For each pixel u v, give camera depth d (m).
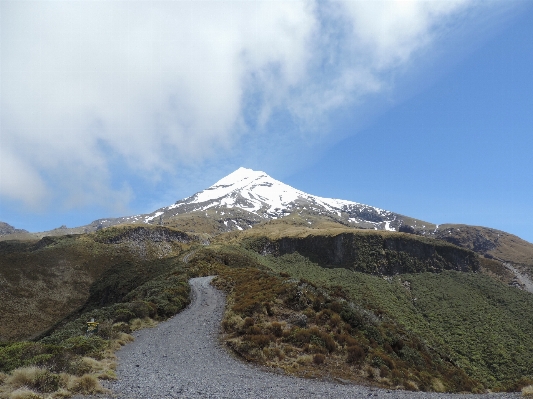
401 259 126.75
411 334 27.75
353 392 13.05
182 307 31.84
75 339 17.44
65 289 91.25
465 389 20.58
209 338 21.67
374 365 17.69
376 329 22.44
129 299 38.28
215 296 35.94
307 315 22.70
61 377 10.61
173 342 20.67
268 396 11.42
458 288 99.75
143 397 10.21
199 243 174.12
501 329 68.00
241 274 42.75
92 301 82.25
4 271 87.06
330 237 137.88
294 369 16.12
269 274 39.03
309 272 112.75
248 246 144.62
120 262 119.88
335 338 19.66
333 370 16.52
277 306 24.41
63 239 138.25
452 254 132.00
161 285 39.62
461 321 73.12
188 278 49.06
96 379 10.84
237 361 17.12
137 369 14.46
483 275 118.00
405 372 18.05
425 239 137.00
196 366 15.73
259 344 18.53
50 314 78.12
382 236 134.12
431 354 24.89
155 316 27.55
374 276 115.69
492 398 13.66
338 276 109.62
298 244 144.00
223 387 12.22
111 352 17.14
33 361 11.80
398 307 81.75
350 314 23.03
